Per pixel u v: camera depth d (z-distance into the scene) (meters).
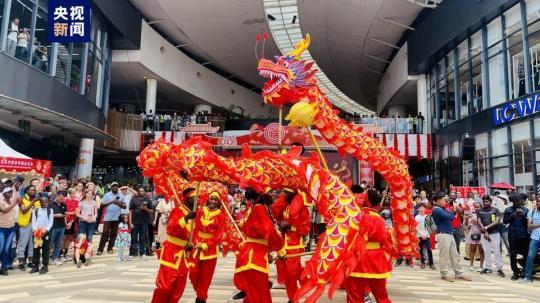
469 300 5.76
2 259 6.90
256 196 4.39
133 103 27.62
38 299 5.27
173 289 4.43
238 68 28.97
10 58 11.23
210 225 4.70
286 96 4.50
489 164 14.81
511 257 7.51
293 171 4.27
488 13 14.55
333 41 25.06
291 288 5.07
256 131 19.36
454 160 17.34
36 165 10.16
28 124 13.58
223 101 29.45
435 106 19.77
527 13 13.32
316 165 4.18
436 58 19.03
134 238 9.07
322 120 4.60
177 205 4.56
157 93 25.89
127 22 19.30
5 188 7.04
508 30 14.23
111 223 9.77
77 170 17.56
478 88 15.97
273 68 4.38
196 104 28.27
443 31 17.47
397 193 5.64
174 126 21.14
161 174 4.60
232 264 8.78
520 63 13.61
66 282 6.39
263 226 4.18
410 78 21.42
